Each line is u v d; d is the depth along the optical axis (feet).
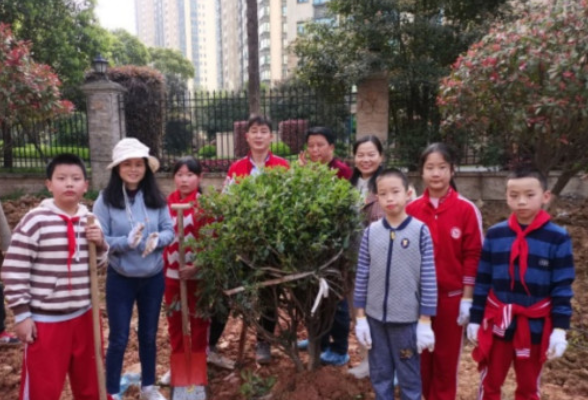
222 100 32.83
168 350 13.06
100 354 8.79
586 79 15.38
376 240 8.82
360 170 11.28
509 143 20.27
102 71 30.32
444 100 19.79
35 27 41.14
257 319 10.34
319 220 9.39
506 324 8.18
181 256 10.44
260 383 10.49
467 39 27.50
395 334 8.73
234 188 10.15
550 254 8.03
